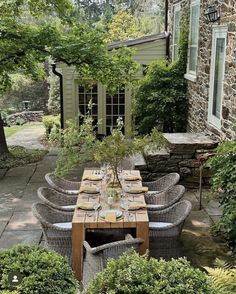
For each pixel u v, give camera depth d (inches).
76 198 206.8
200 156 255.9
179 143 275.1
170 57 436.5
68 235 169.8
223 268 109.6
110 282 83.7
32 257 92.1
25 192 279.1
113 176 203.8
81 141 205.8
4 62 343.3
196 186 279.7
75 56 323.3
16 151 391.2
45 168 337.4
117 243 144.1
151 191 224.4
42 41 326.3
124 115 450.3
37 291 84.1
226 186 188.4
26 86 784.9
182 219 169.2
